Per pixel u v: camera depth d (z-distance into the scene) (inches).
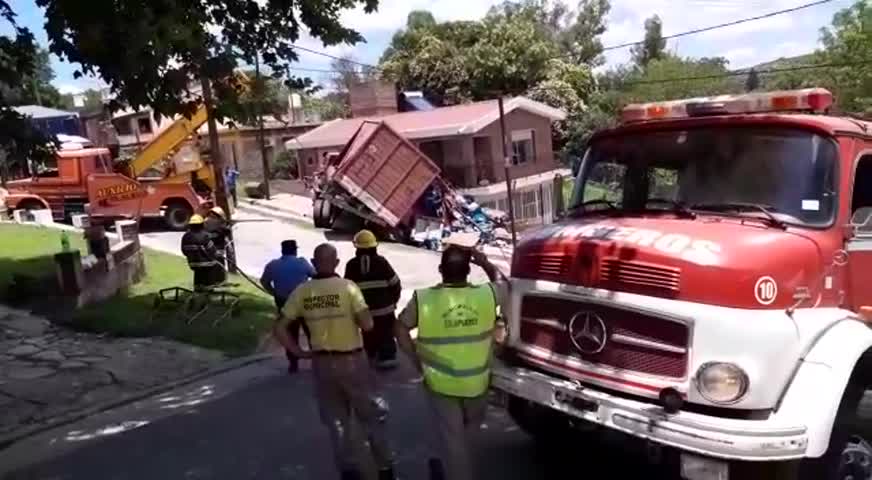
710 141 201.6
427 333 188.9
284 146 1588.3
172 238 889.5
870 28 1700.3
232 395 325.1
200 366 377.7
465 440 193.0
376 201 914.7
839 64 1700.3
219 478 229.8
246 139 1686.8
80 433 286.8
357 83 1550.2
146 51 270.8
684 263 166.1
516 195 1261.1
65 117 1512.1
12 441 281.7
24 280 512.1
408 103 1669.5
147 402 325.1
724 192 194.4
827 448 160.9
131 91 285.7
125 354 396.5
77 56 284.2
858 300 189.2
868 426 175.8
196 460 247.3
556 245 193.5
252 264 732.7
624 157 219.1
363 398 215.6
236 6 350.3
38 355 395.2
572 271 186.2
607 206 221.1
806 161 184.9
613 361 178.4
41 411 314.5
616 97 1839.3
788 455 151.4
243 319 464.1
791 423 153.2
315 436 262.4
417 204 969.5
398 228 944.3
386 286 332.5
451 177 1213.1
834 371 159.8
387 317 333.7
